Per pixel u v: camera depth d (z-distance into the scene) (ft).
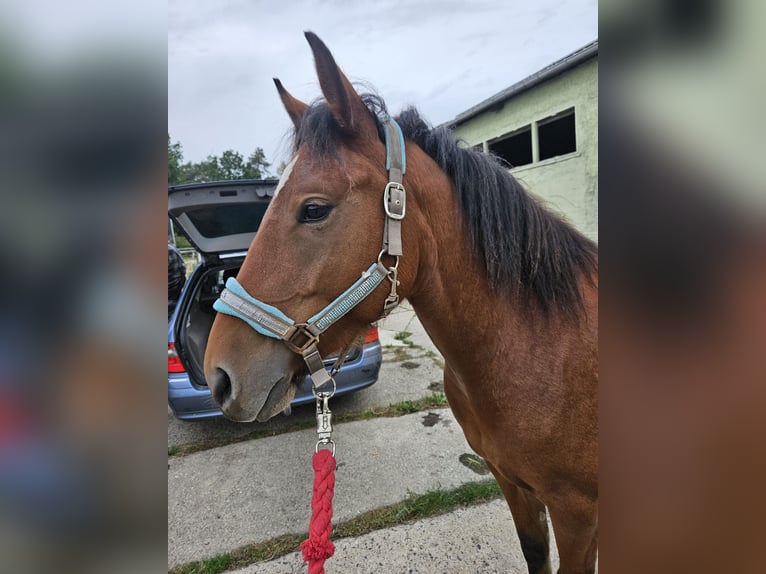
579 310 3.60
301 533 6.58
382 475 7.79
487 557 5.75
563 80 20.15
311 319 3.00
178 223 11.04
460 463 8.06
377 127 3.31
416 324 19.45
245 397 2.99
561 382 3.48
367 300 3.12
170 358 9.00
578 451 3.56
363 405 10.96
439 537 6.16
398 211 3.07
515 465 3.79
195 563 6.07
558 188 21.24
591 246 4.05
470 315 3.60
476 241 3.56
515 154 28.71
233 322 3.08
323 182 2.93
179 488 7.89
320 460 2.94
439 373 12.95
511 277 3.52
